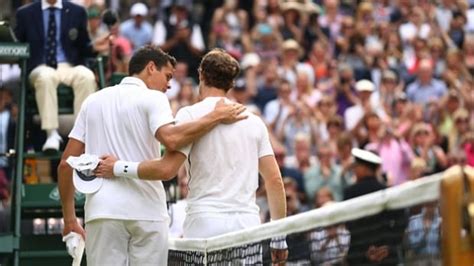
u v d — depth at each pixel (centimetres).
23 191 1033
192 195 818
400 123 2066
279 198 828
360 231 617
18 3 1922
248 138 817
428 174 1839
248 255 736
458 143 2042
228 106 811
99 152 812
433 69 2336
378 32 2430
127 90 815
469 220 523
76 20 1174
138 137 807
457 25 2498
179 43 2373
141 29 2342
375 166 1311
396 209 582
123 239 801
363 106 2094
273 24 2402
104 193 796
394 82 2220
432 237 546
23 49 1057
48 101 1088
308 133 2033
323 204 1734
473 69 2394
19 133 1047
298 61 2345
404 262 576
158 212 804
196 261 808
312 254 664
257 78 2195
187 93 2061
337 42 2364
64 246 1015
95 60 1180
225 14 2462
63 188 838
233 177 811
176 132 789
